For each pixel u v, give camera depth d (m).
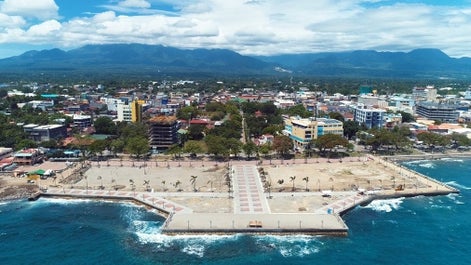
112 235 156.88
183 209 178.12
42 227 165.25
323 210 176.88
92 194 199.75
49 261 137.25
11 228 164.50
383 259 138.25
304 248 145.62
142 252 142.50
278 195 196.88
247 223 162.00
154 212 180.50
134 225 166.50
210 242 150.00
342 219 172.38
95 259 138.00
